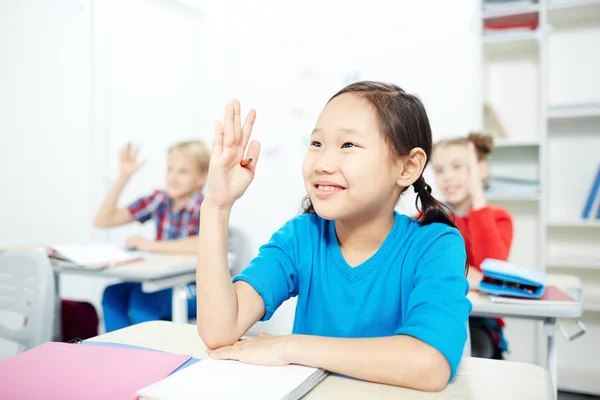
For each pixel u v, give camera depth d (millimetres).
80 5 3123
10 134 3217
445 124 2465
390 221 759
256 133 2852
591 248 2350
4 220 3219
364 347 556
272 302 732
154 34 3039
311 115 2738
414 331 562
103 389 497
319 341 581
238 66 2889
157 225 2457
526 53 2404
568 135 2371
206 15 2941
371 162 661
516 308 1169
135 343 693
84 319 1955
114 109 3137
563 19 2326
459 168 2045
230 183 681
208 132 2971
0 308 1201
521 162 2410
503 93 2449
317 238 813
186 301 1772
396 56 2557
